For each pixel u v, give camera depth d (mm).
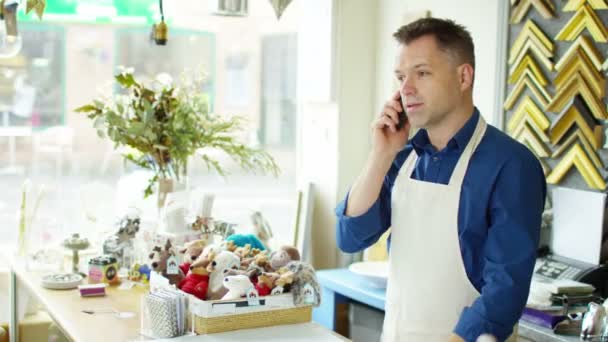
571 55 3232
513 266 1795
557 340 2537
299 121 4781
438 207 1995
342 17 4371
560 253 3092
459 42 1898
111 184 4414
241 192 4773
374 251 4129
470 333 1785
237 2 3146
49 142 4285
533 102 3424
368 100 4520
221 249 2500
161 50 4547
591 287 2738
